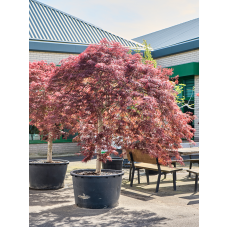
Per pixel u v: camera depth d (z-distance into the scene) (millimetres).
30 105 6078
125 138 5102
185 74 13664
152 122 4625
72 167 9711
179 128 5129
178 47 14070
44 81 6285
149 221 4242
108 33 15945
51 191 6258
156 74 5098
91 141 4746
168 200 5465
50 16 15102
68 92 5121
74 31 14703
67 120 5117
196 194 5930
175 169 6418
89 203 4875
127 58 5090
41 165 6367
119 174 5035
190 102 14055
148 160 6398
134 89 4691
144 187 6672
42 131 6688
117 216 4473
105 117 5137
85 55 4859
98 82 4906
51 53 13273
